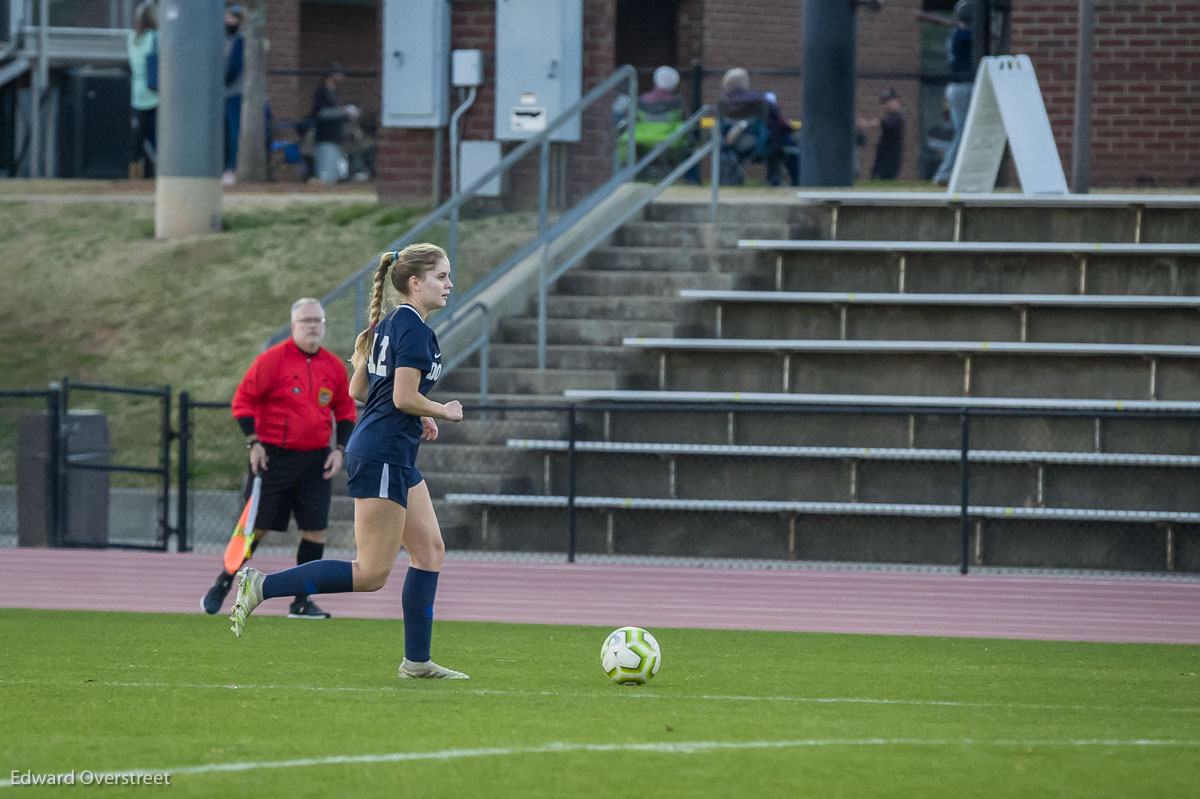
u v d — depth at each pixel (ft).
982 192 230.07
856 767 65.26
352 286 199.41
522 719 77.10
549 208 225.76
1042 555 178.91
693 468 188.75
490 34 261.24
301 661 103.55
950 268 210.38
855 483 185.47
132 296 249.34
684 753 67.87
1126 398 193.98
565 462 191.62
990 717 81.61
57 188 306.55
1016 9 276.00
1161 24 272.10
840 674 101.60
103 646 111.65
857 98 371.56
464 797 58.59
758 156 267.80
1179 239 212.02
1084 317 200.85
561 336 211.20
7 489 207.21
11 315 247.29
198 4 264.72
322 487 132.98
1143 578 168.86
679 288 216.54
